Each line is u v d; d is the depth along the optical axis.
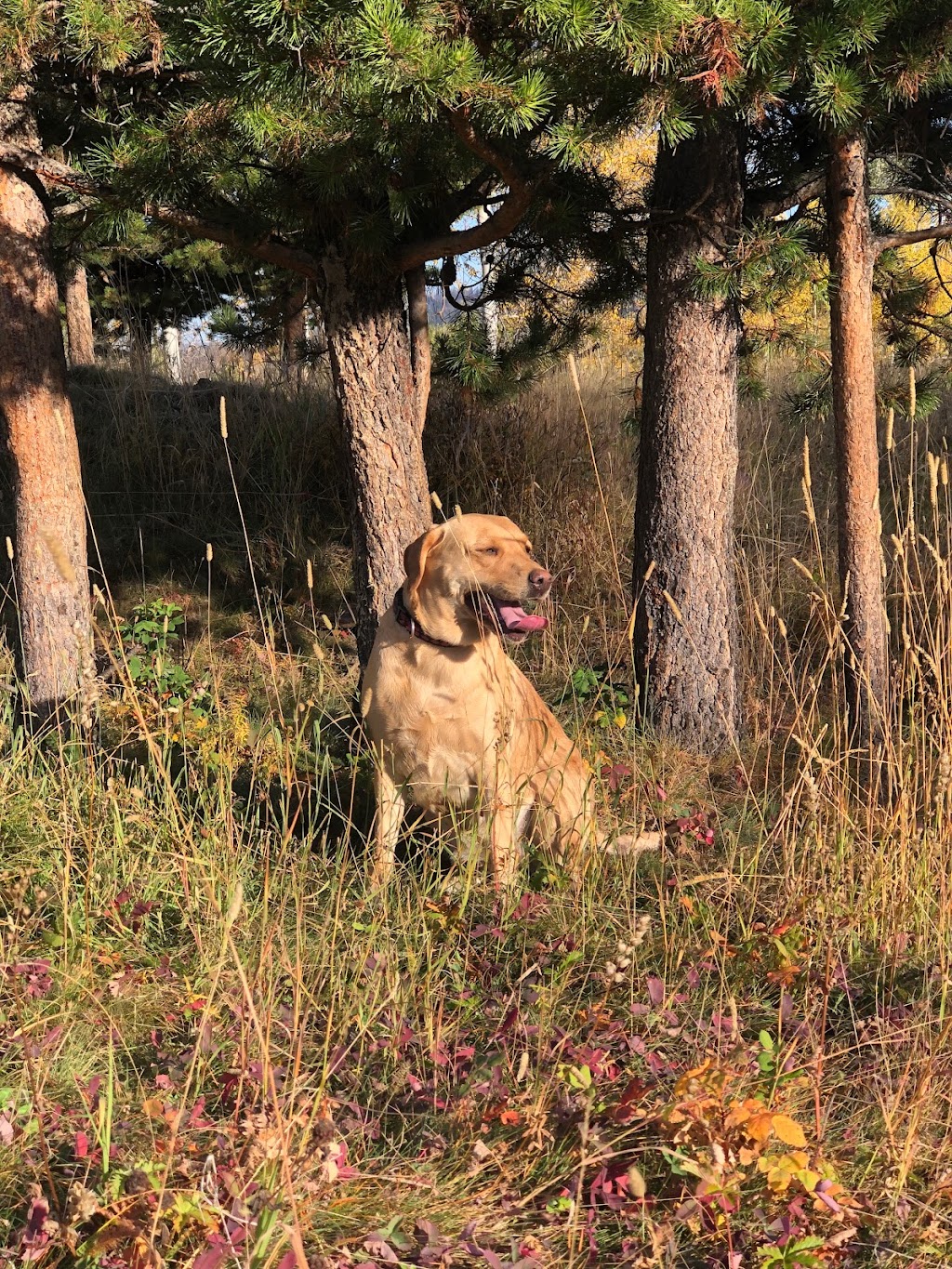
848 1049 3.18
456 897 3.71
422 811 4.17
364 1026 3.19
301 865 3.62
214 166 4.12
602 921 3.61
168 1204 2.70
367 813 4.24
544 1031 3.18
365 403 4.56
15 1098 3.04
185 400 6.83
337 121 3.85
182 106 4.04
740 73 3.74
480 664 3.92
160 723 4.30
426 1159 2.98
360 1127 3.03
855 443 4.37
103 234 4.37
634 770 3.99
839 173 4.31
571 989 3.43
